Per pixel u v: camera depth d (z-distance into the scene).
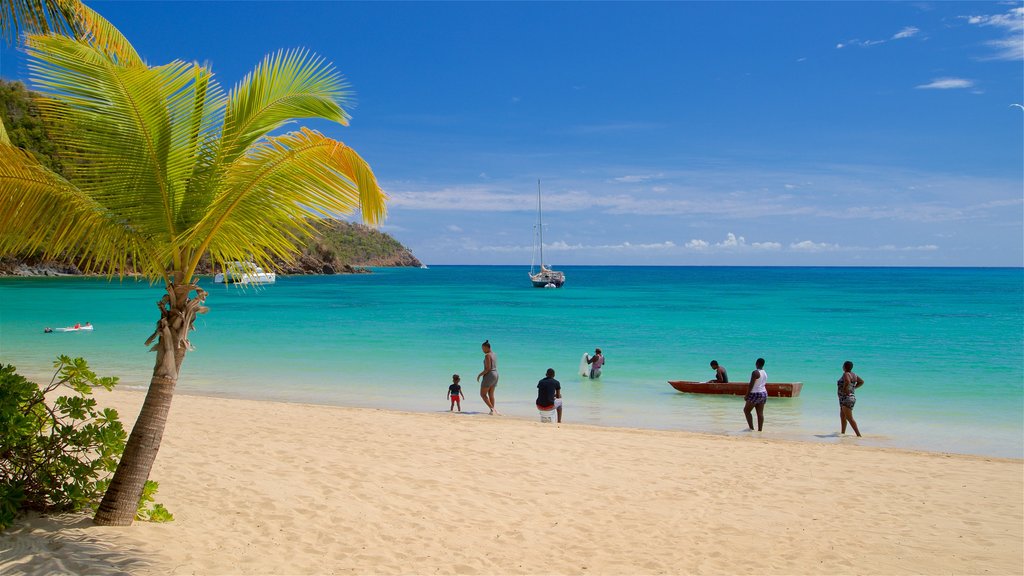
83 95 5.13
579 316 46.28
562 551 6.63
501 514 7.70
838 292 90.81
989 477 9.95
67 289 80.94
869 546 6.97
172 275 5.77
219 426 12.12
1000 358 25.06
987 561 6.60
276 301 66.56
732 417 15.39
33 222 5.09
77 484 6.06
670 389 18.94
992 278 178.88
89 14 6.97
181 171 5.52
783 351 27.23
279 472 8.93
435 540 6.75
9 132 5.45
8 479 5.98
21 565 5.02
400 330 35.22
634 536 7.13
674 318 44.50
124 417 12.48
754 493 8.95
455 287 108.69
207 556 5.73
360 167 5.51
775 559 6.57
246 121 5.60
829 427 14.42
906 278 179.38
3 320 37.97
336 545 6.42
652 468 10.13
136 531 5.95
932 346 28.83
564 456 10.69
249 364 22.89
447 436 11.90
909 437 13.49
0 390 5.93
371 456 10.17
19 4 6.64
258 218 5.74
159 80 5.24
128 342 27.56
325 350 26.61
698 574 6.15
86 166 5.25
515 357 25.06
